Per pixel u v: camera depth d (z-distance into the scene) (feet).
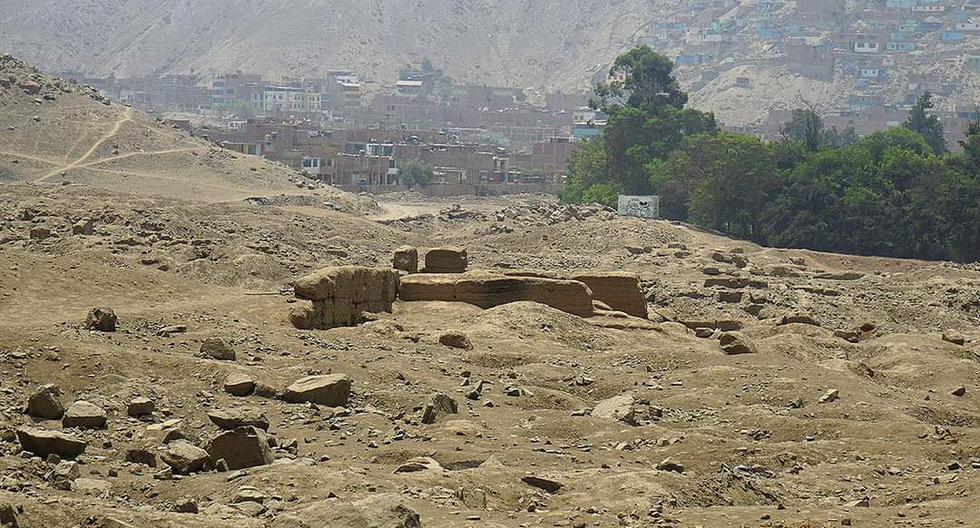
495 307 184.24
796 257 387.14
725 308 259.80
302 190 485.97
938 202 430.20
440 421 118.52
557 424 120.37
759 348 175.83
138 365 121.60
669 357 158.51
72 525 72.38
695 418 131.23
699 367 155.12
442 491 89.66
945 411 141.08
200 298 175.22
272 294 183.83
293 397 119.85
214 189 460.14
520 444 112.27
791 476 108.37
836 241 439.22
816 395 140.97
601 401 136.46
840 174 451.94
